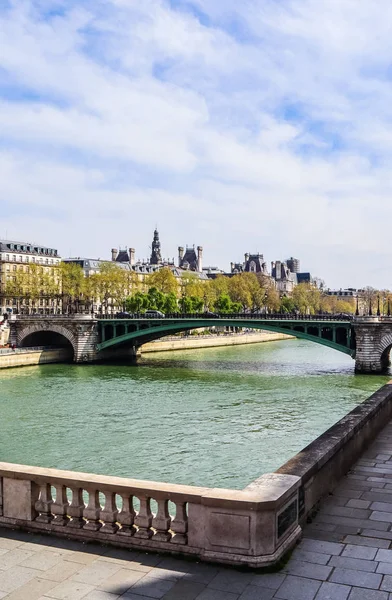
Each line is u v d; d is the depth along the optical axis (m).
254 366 106.25
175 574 11.57
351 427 18.70
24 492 13.62
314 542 12.95
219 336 167.88
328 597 10.72
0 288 186.50
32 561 12.18
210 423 55.22
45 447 46.44
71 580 11.40
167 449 45.59
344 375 91.12
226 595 10.82
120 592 10.96
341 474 17.34
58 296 176.62
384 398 24.02
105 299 177.12
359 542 12.95
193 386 79.69
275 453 44.31
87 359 112.06
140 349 133.25
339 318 101.25
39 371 97.81
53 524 13.35
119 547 12.72
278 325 101.31
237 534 11.80
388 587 11.05
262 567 11.62
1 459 42.91
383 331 92.94
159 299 168.12
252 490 12.27
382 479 17.28
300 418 57.66
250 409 62.53
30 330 115.94
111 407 63.56
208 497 11.95
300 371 97.75
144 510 12.72
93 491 13.14
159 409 62.44
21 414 59.62
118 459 42.88
